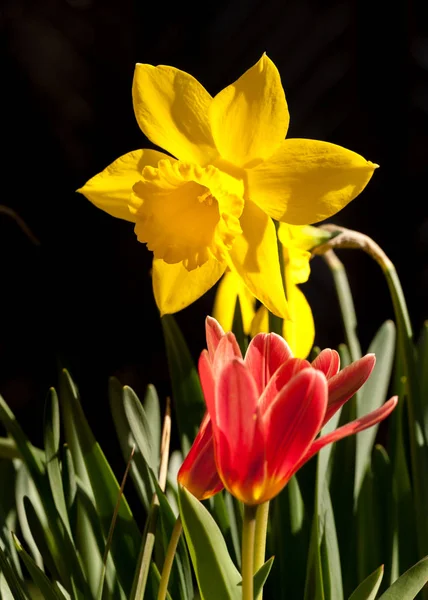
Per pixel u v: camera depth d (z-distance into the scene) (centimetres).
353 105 178
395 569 68
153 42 197
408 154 174
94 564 66
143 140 200
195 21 196
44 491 66
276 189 64
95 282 192
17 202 194
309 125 185
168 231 66
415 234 175
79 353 182
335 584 66
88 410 175
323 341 180
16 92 192
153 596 64
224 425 56
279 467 56
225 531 67
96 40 196
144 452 64
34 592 81
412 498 69
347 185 64
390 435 72
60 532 65
